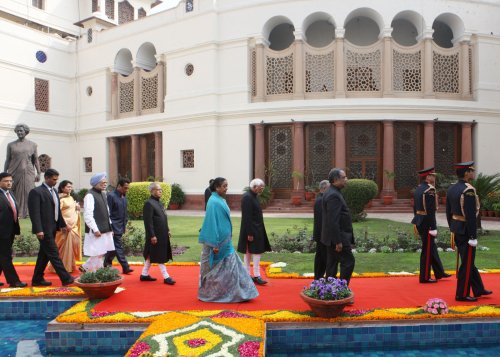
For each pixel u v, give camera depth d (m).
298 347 4.55
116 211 7.24
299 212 17.95
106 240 6.68
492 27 19.41
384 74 18.59
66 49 25.38
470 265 5.32
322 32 21.31
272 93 19.67
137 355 3.67
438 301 4.80
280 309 5.04
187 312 4.80
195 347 3.80
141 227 13.45
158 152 21.92
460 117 18.77
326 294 4.63
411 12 19.06
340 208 5.19
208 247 5.47
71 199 7.38
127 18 30.25
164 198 16.89
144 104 22.91
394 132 19.20
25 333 5.05
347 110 18.34
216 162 19.95
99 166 24.38
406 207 17.97
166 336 4.06
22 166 13.37
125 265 7.23
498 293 5.69
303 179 18.91
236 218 15.93
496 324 4.65
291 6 19.17
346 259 5.30
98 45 24.44
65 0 27.89
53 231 6.40
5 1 24.36
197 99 20.48
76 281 5.55
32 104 23.64
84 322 4.59
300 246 9.41
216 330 4.21
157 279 6.77
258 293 5.55
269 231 12.05
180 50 20.97
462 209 5.32
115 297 5.63
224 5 20.17
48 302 5.59
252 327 4.29
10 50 22.58
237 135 19.73
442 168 19.48
